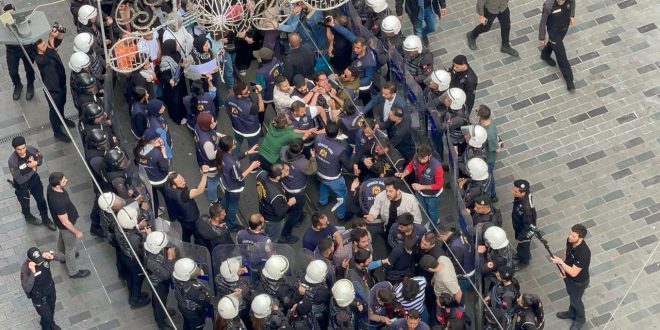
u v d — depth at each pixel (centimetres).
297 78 2045
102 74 2131
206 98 2067
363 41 2077
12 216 2130
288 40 2144
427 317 1902
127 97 2116
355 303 1828
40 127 2247
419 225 1886
